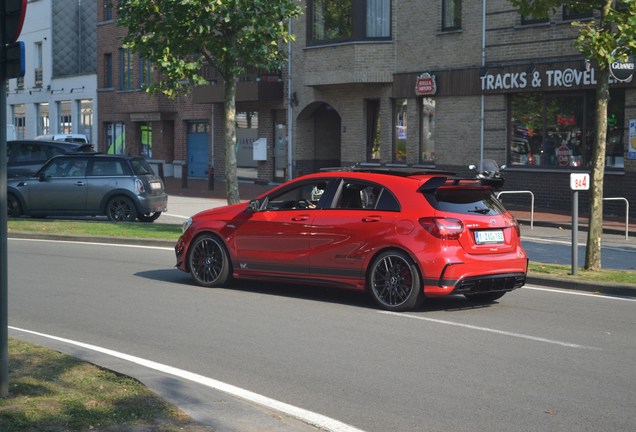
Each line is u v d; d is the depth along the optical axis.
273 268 11.38
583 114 23.75
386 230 10.34
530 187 25.06
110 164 21.38
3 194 5.79
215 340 8.77
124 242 17.66
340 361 7.90
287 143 33.66
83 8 47.66
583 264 14.61
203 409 6.07
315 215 11.00
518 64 24.91
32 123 52.94
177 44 17.69
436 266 9.98
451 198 10.34
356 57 28.80
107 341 8.75
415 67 28.05
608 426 6.05
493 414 6.32
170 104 40.66
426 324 9.58
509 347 8.47
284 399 6.72
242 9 17.47
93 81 46.97
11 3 5.57
